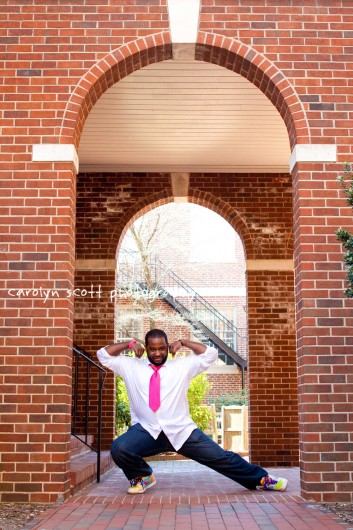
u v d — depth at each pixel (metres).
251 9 6.45
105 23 6.39
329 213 6.08
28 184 6.09
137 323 19.81
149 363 6.14
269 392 9.88
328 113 6.28
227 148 9.57
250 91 7.93
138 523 4.72
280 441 9.73
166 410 6.00
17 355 5.79
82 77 6.28
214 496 5.91
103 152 9.70
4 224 6.02
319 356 5.82
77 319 9.96
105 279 10.09
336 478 5.59
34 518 4.95
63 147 6.14
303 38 6.41
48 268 5.95
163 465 10.08
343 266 5.99
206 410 13.62
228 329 21.02
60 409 5.69
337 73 6.35
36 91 6.25
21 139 6.16
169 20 6.38
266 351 10.01
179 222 22.20
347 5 6.50
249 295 10.16
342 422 5.70
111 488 6.65
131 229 15.84
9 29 6.37
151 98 8.08
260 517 4.92
